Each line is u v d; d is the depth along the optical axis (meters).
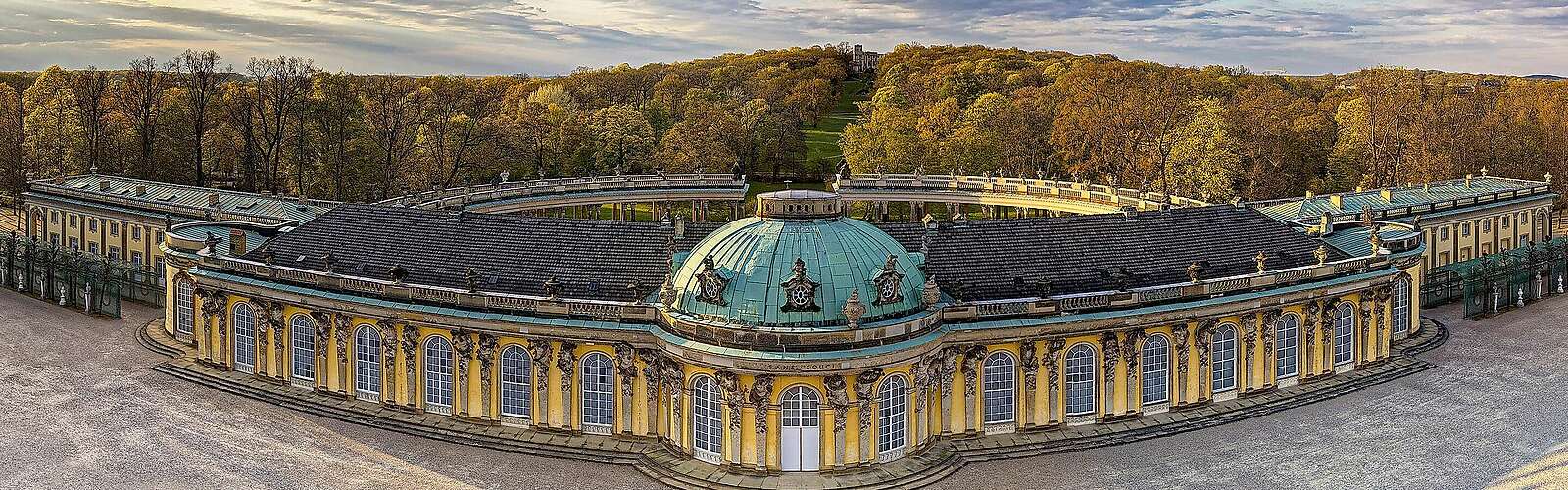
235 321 102.00
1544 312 129.00
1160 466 83.06
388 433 89.25
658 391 85.75
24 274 137.62
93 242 155.00
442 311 89.56
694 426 83.06
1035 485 79.75
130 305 131.50
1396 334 114.88
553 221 98.00
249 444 86.88
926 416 83.94
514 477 81.31
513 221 99.06
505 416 90.06
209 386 99.88
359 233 102.25
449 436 88.25
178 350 110.31
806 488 78.31
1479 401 96.44
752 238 83.25
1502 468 81.19
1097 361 90.00
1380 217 147.38
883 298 80.69
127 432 88.94
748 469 80.25
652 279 89.69
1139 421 91.06
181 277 112.88
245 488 78.44
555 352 87.50
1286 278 96.81
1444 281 135.00
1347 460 83.56
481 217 100.56
